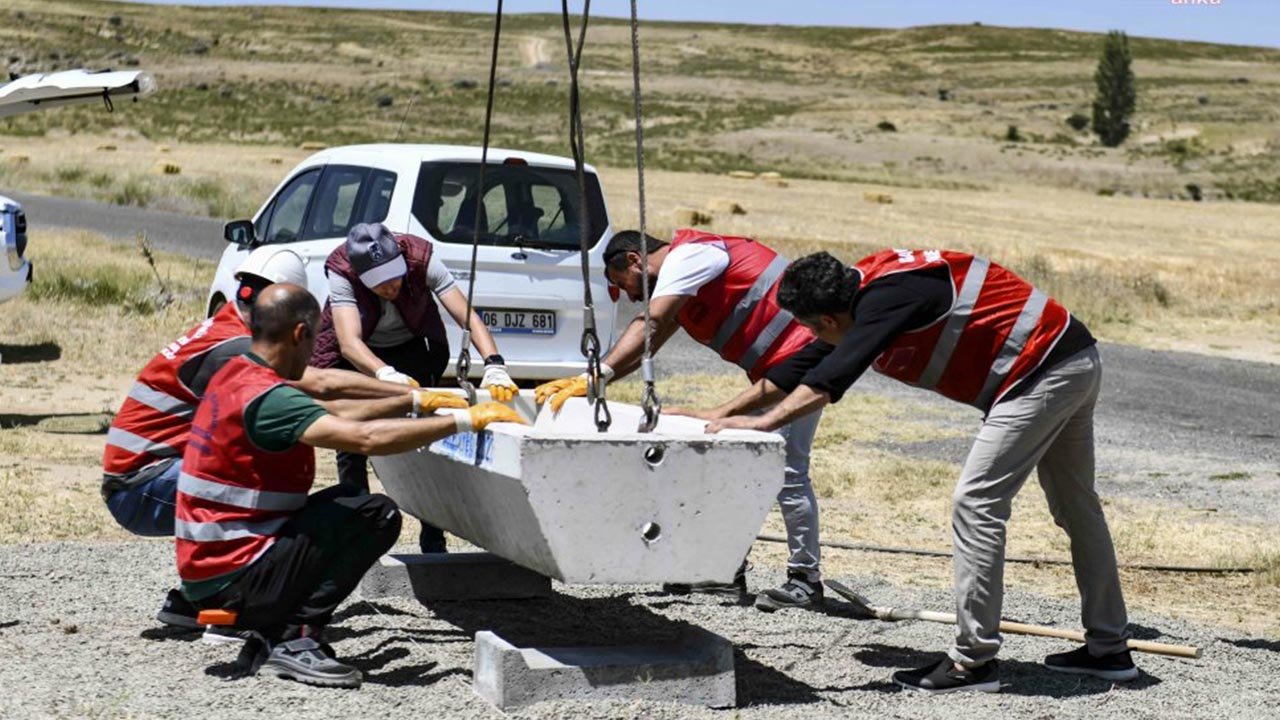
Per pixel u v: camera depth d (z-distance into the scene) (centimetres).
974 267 507
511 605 621
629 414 551
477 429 470
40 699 451
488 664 474
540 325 983
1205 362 1730
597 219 1011
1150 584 749
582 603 630
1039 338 504
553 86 11619
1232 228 4259
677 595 655
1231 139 12219
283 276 541
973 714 489
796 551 634
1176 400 1441
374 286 606
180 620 541
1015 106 14875
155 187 3256
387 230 613
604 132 8862
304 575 476
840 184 5656
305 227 1016
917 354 508
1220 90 16600
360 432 461
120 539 713
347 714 452
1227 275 2723
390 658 526
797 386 531
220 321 543
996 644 513
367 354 595
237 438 472
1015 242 3275
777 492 468
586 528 453
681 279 568
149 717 441
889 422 1233
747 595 657
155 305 1581
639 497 456
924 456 1087
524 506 455
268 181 3553
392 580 616
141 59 11812
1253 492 1011
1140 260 3002
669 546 462
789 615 625
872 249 2761
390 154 978
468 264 957
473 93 10625
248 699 462
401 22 17688
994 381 507
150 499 538
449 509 541
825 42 19362
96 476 853
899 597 673
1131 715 500
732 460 463
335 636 555
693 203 3844
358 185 984
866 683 524
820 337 520
